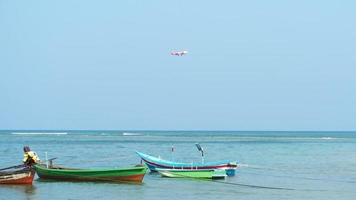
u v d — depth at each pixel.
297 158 104.38
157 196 48.56
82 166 78.12
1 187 51.62
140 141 187.38
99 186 53.56
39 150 119.38
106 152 113.38
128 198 47.28
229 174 67.56
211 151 126.94
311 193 52.34
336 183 61.03
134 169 55.28
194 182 58.81
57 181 55.66
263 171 75.19
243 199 47.84
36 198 46.38
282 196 50.09
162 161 66.25
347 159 102.12
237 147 150.25
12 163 79.69
